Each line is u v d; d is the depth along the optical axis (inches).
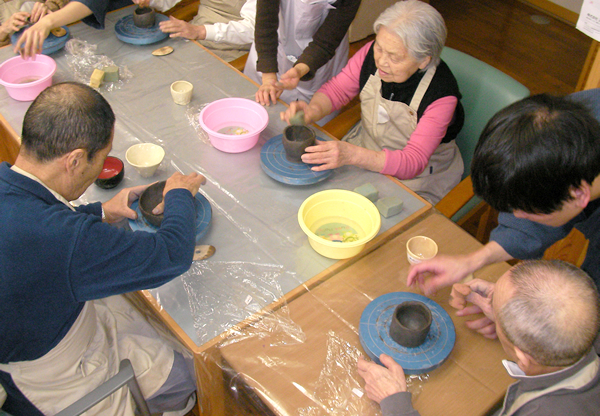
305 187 60.5
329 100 75.2
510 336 33.8
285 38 85.4
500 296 35.3
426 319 44.8
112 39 85.1
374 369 41.3
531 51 154.5
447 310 48.2
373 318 45.6
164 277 44.3
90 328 49.4
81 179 44.9
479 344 45.5
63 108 41.3
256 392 41.4
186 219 47.9
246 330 45.6
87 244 40.8
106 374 50.3
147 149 61.7
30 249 39.7
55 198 42.9
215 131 68.1
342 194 55.2
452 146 75.3
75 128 41.4
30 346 43.8
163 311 46.7
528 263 35.3
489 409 40.7
